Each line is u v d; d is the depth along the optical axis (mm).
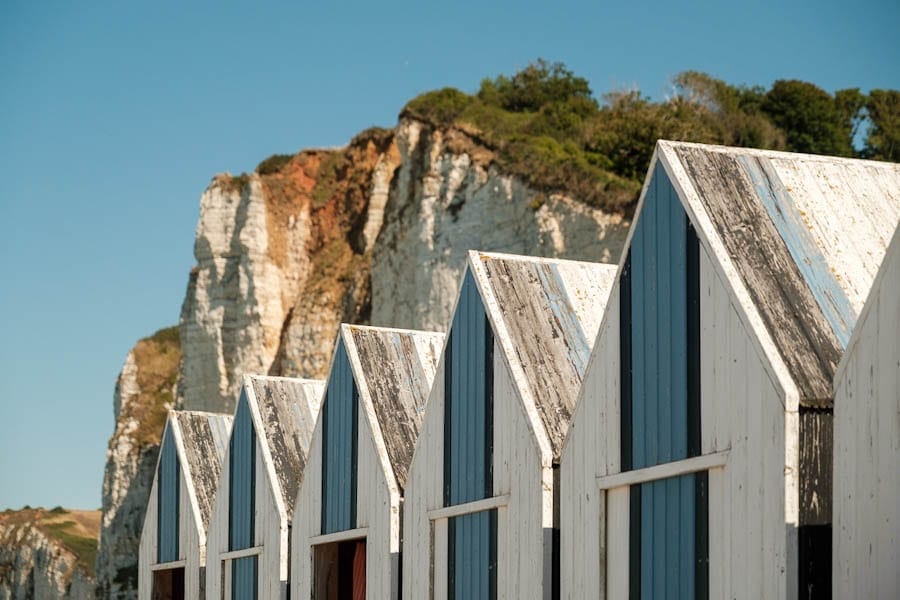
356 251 92750
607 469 20953
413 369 31797
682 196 19625
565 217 68875
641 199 20672
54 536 114750
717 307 18547
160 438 99500
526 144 74688
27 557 114750
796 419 16844
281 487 35531
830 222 19859
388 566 28469
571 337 25062
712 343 18578
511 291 25656
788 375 17094
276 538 34781
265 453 36188
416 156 82188
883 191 20844
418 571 27266
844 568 16422
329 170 97812
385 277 82062
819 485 16859
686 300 19297
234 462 38531
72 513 123000
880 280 16188
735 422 17891
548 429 23156
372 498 29672
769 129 87250
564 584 22000
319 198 96438
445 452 26609
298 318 89812
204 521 41094
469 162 76625
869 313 16328
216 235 94438
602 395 21281
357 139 97438
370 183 94438
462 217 75125
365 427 30422
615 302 21125
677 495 19172
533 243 69812
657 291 20047
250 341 91562
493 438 24641
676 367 19391
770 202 19906
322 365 88062
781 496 16766
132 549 96875
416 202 80000
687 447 18938
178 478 42844
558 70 96625
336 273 91625
